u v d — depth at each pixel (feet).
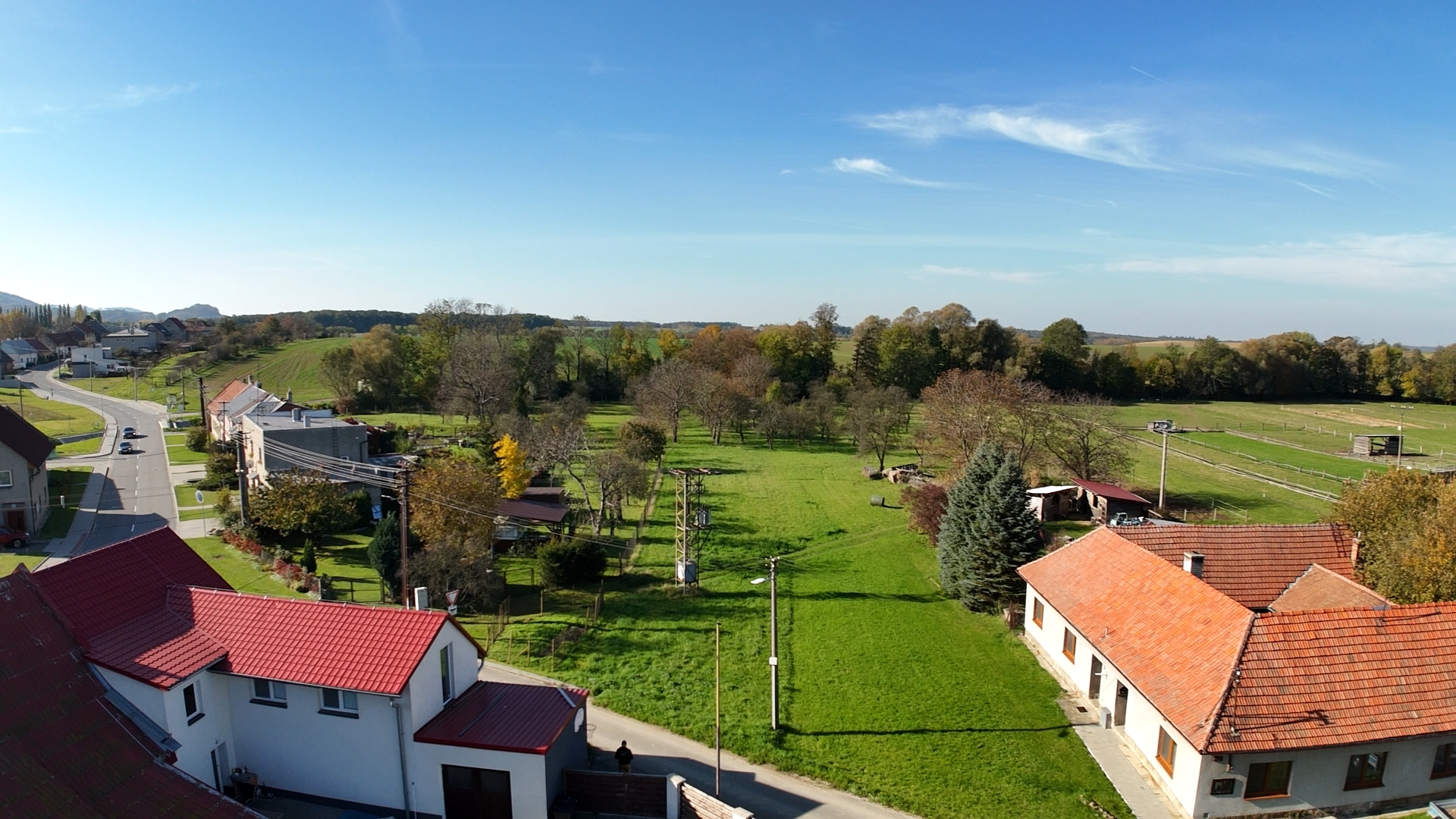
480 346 392.68
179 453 293.43
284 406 261.65
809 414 363.35
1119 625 102.22
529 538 181.98
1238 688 81.10
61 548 177.06
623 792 81.51
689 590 153.99
